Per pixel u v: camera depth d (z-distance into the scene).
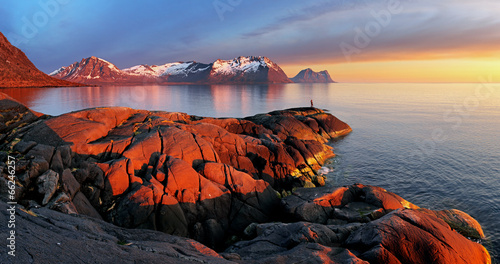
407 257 12.80
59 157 17.69
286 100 144.88
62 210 13.66
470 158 38.50
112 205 17.58
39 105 97.62
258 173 28.48
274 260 11.41
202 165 21.94
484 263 14.54
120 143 23.06
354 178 31.59
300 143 36.78
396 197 21.67
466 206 24.48
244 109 100.00
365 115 85.69
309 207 20.03
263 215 21.00
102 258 7.22
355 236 14.37
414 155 40.44
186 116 39.00
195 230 18.23
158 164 20.67
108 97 147.12
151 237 12.05
